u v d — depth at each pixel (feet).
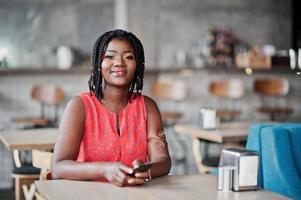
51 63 28.12
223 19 30.14
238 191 7.29
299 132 10.82
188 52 29.58
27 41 27.84
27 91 22.99
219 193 7.16
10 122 22.72
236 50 28.66
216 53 27.94
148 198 6.80
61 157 7.95
